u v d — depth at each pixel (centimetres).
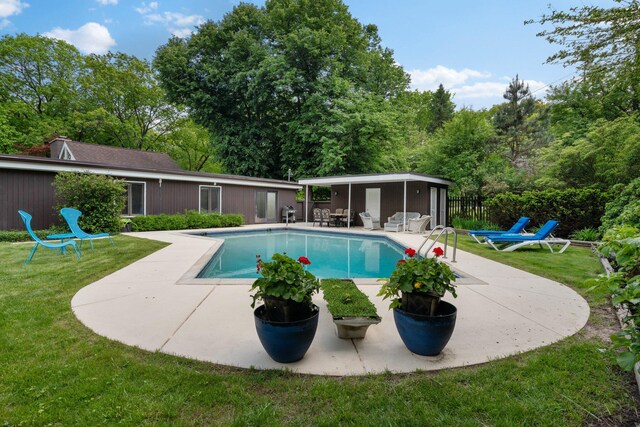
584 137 1391
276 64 1950
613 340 178
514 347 268
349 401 197
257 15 2327
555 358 245
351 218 1625
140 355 250
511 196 1128
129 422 176
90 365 232
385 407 191
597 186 1004
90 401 193
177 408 188
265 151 2408
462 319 332
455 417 182
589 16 536
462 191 1605
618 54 563
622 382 215
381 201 1591
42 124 2159
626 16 511
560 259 672
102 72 2412
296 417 183
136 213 1265
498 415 184
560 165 1202
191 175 1412
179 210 1404
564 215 1011
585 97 1400
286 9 2216
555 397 199
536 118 2136
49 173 1035
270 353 238
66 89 2341
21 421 175
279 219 1853
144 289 434
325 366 238
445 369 234
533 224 1085
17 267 555
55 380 213
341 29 2105
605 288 200
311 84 2045
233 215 1523
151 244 845
